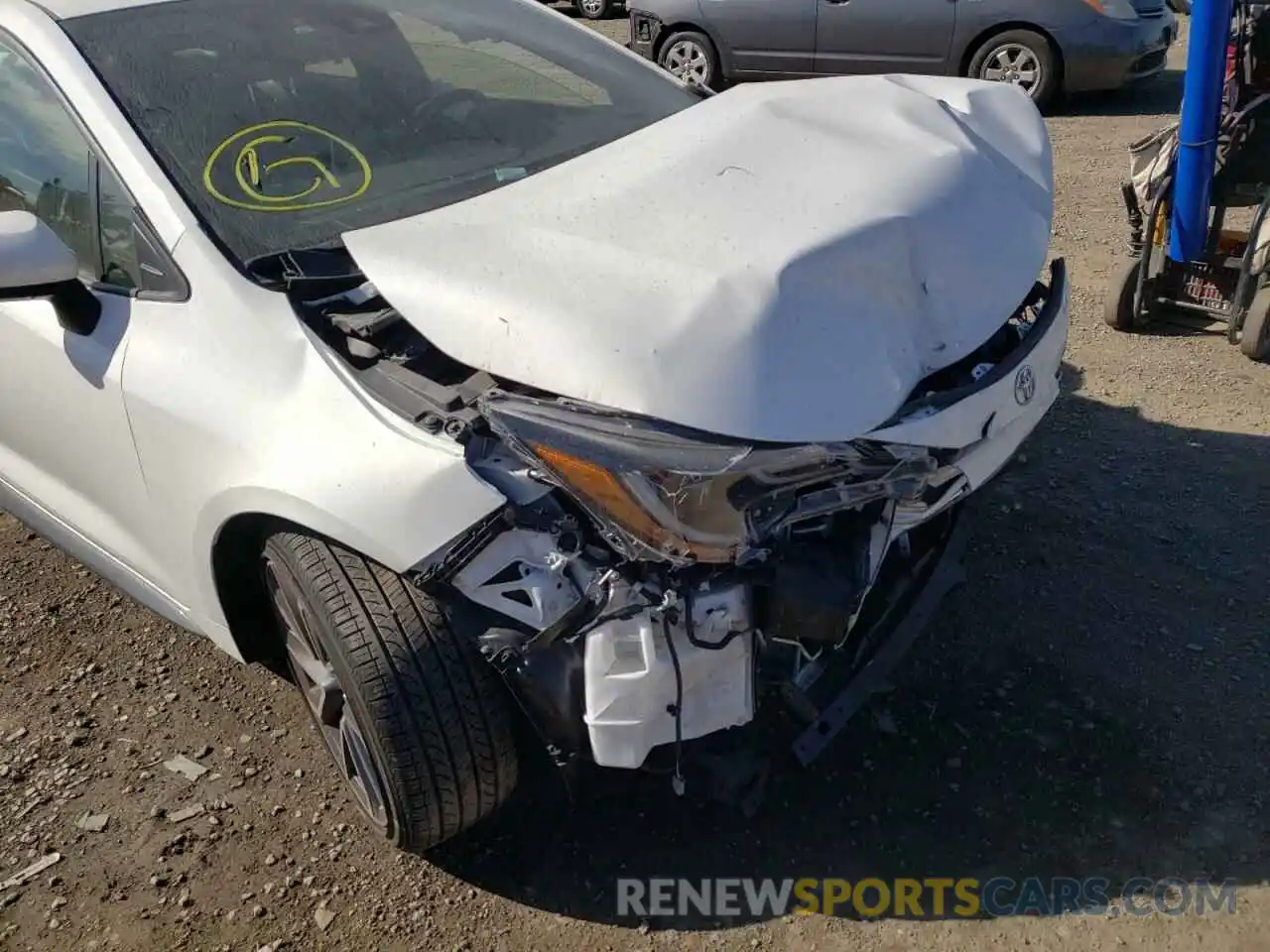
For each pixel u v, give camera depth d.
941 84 3.13
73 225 2.77
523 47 3.40
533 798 2.67
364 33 3.15
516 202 2.46
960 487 2.32
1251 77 4.60
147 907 2.44
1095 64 8.98
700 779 2.33
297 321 2.32
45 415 2.89
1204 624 3.15
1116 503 3.71
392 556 2.07
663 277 2.11
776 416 1.96
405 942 2.35
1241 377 4.54
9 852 2.59
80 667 3.18
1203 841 2.50
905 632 2.52
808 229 2.24
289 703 3.02
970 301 2.35
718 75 10.25
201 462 2.37
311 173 2.74
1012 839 2.53
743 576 2.07
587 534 2.03
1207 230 4.90
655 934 2.35
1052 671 2.99
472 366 2.11
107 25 2.89
